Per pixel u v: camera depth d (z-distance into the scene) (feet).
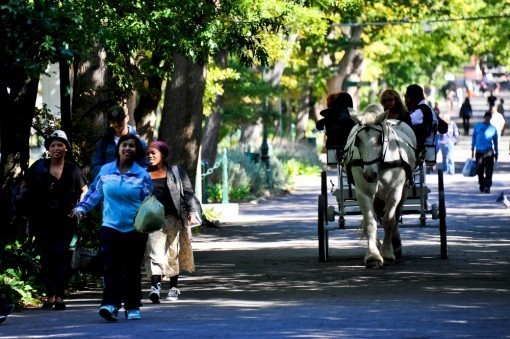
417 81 576.61
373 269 132.87
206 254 155.94
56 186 103.86
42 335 81.30
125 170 91.71
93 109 142.72
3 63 91.09
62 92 135.44
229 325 83.15
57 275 104.68
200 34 124.88
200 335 76.79
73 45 100.12
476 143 261.03
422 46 420.36
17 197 104.12
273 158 305.12
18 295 108.17
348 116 137.59
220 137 334.85
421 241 166.30
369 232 133.08
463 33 416.87
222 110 311.47
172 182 105.70
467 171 257.34
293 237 178.70
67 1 96.37
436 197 252.42
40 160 105.09
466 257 144.56
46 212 104.12
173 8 121.19
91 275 127.54
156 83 183.01
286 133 448.65
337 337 73.26
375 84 559.79
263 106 327.26
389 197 132.36
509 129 550.77
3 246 114.93
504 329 77.00
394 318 85.51
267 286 120.16
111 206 91.04
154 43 124.16
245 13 138.92
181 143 194.08
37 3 91.35
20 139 124.98
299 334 75.46
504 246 157.79
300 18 184.75
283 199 269.44
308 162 364.17
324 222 144.36
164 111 195.42
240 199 260.83
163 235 106.22
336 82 424.05
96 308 104.47
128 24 116.57
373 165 128.67
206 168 248.32
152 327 83.56
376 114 129.90
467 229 184.34
